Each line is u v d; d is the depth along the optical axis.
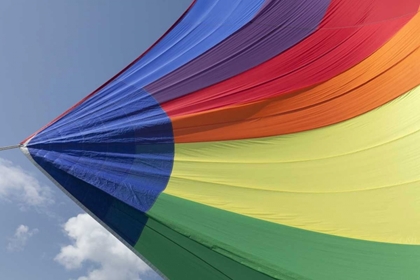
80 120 6.30
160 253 5.68
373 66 8.60
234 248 5.88
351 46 8.84
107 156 6.10
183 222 5.88
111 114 6.57
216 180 6.62
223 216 6.16
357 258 6.22
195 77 7.75
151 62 7.76
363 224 6.69
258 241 6.05
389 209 6.92
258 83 8.05
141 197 5.92
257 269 5.82
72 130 6.13
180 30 8.60
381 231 6.65
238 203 6.40
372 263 6.24
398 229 6.68
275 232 6.22
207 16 9.09
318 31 8.95
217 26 8.91
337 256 6.19
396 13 9.31
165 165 6.48
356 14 9.26
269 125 7.60
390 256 6.37
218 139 7.18
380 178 7.28
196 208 6.12
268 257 5.92
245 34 8.75
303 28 8.99
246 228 6.14
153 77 7.50
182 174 6.50
